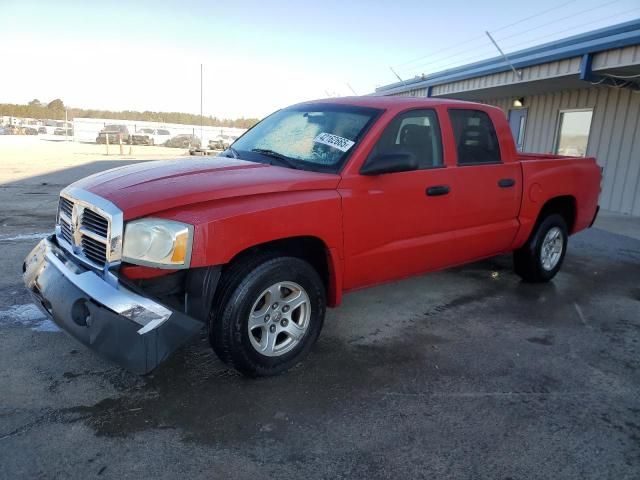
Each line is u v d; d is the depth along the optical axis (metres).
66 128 56.34
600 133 11.71
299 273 3.41
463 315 4.72
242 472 2.52
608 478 2.57
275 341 3.42
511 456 2.71
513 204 4.98
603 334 4.41
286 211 3.25
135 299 2.79
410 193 4.00
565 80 10.78
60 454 2.58
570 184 5.64
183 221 2.90
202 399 3.13
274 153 4.04
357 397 3.23
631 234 8.91
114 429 2.80
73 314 2.94
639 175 10.77
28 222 8.05
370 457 2.67
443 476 2.55
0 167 18.12
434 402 3.21
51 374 3.34
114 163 20.55
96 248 3.10
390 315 4.66
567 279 6.01
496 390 3.38
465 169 4.45
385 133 3.90
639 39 7.87
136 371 2.77
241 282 3.16
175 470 2.51
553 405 3.23
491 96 15.36
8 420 2.83
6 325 4.05
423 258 4.29
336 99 4.57
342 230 3.59
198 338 3.95
